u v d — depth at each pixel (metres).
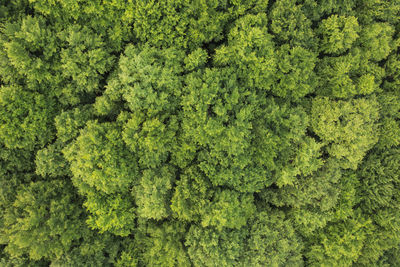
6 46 12.35
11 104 13.34
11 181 14.63
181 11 13.80
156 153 14.69
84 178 13.74
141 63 13.28
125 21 13.79
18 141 13.95
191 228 15.70
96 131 13.66
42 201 14.54
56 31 13.59
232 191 15.47
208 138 14.48
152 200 13.77
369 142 15.94
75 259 14.79
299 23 14.59
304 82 15.34
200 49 14.12
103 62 13.85
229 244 15.29
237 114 14.45
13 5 13.17
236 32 14.01
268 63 13.90
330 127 15.47
